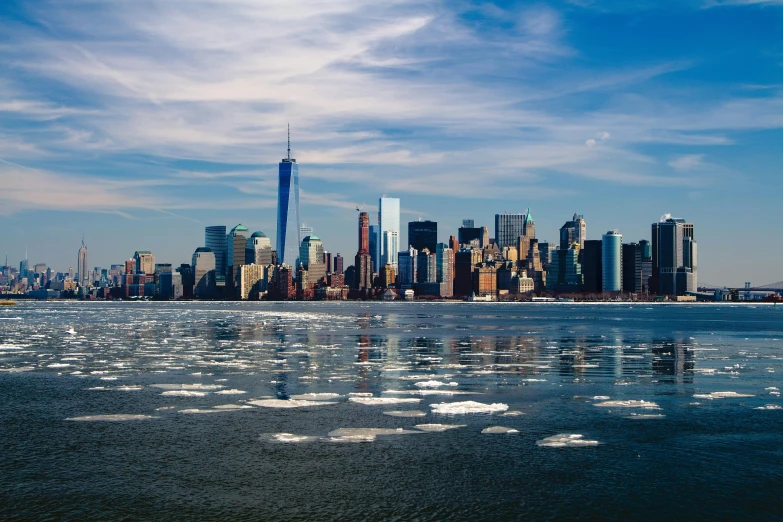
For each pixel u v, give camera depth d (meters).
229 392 39.59
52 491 22.23
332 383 43.38
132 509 20.70
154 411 34.03
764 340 85.94
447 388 41.56
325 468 24.48
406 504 21.09
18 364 53.88
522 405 35.75
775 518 20.16
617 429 30.31
